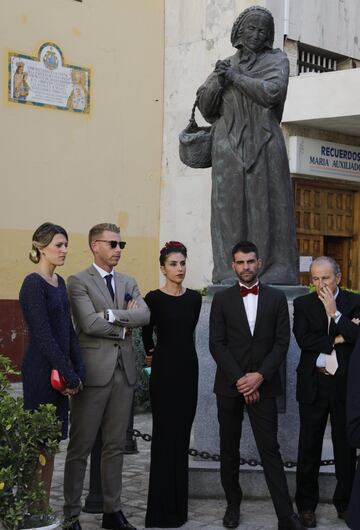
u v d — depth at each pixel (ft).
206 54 40.86
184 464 17.40
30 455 12.80
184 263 18.03
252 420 17.02
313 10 43.06
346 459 17.35
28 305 15.38
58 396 15.62
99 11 39.70
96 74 39.70
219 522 17.54
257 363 17.11
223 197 20.36
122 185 40.98
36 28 37.11
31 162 37.11
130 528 16.84
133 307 17.10
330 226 45.91
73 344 16.19
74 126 38.83
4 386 13.74
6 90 36.11
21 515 12.07
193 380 17.70
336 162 44.39
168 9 42.47
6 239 36.17
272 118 20.21
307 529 17.11
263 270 20.04
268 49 20.61
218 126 20.66
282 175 20.24
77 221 39.09
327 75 39.37
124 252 41.22
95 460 18.19
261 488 19.06
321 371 17.38
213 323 17.52
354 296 17.76
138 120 41.57
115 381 16.87
